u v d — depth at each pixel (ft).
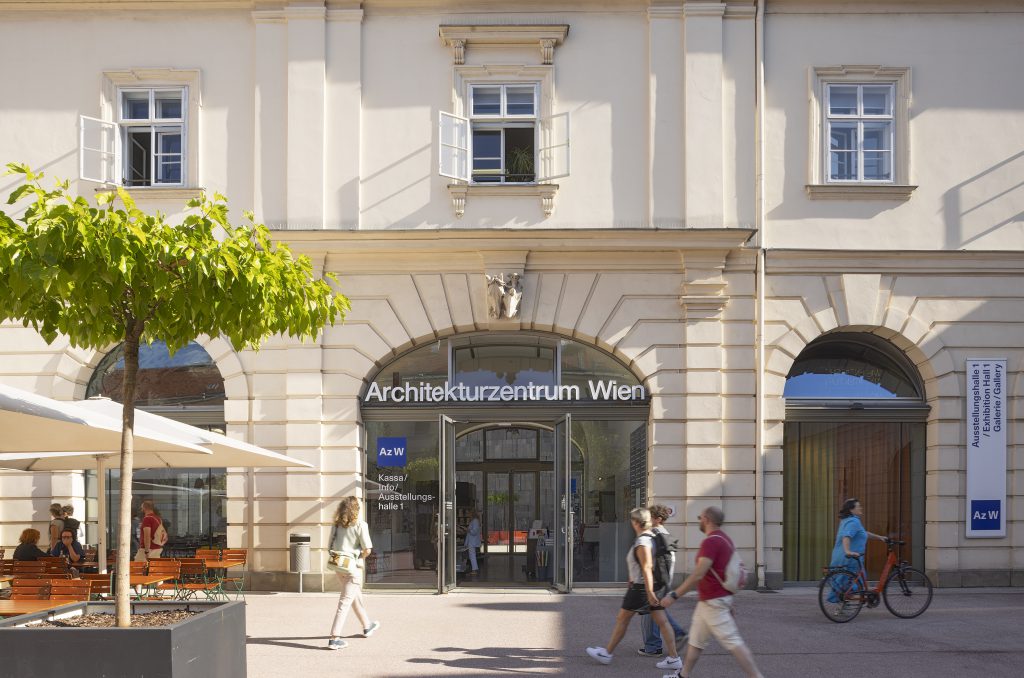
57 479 49.24
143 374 50.34
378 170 49.67
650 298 49.32
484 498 53.21
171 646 19.86
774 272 49.49
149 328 24.41
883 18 50.62
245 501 48.67
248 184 49.80
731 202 49.67
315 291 25.75
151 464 38.60
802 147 50.14
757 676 24.72
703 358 48.67
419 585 49.39
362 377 49.01
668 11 50.14
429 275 49.44
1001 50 50.67
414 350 50.19
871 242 49.67
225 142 49.98
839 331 50.24
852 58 50.49
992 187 50.21
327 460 48.57
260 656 30.99
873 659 30.83
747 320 49.11
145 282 21.95
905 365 51.29
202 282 21.83
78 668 19.75
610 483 49.75
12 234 21.04
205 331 24.38
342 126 49.73
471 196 49.47
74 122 50.21
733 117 50.01
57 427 26.45
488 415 49.85
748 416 48.65
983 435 49.26
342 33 50.16
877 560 50.49
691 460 48.26
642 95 50.16
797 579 49.93
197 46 50.31
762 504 48.14
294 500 48.24
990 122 50.44
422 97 50.08
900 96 50.52
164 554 49.88
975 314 49.60
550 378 50.11
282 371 48.91
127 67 50.14
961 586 48.65
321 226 49.08
